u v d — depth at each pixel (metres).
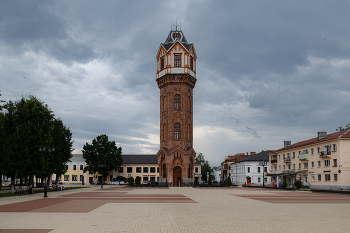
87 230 12.90
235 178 119.00
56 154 55.84
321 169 63.22
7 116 41.94
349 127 85.75
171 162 72.81
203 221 15.52
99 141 99.44
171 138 74.12
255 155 109.56
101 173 99.94
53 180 104.00
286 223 14.89
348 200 29.91
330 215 17.94
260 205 24.33
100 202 26.62
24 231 12.63
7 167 38.88
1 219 16.03
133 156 113.25
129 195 37.12
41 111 44.62
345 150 56.50
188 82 76.06
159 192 45.16
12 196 35.03
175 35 79.56
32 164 41.94
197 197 33.72
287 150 80.44
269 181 101.00
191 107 78.62
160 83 78.69
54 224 14.41
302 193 44.28
